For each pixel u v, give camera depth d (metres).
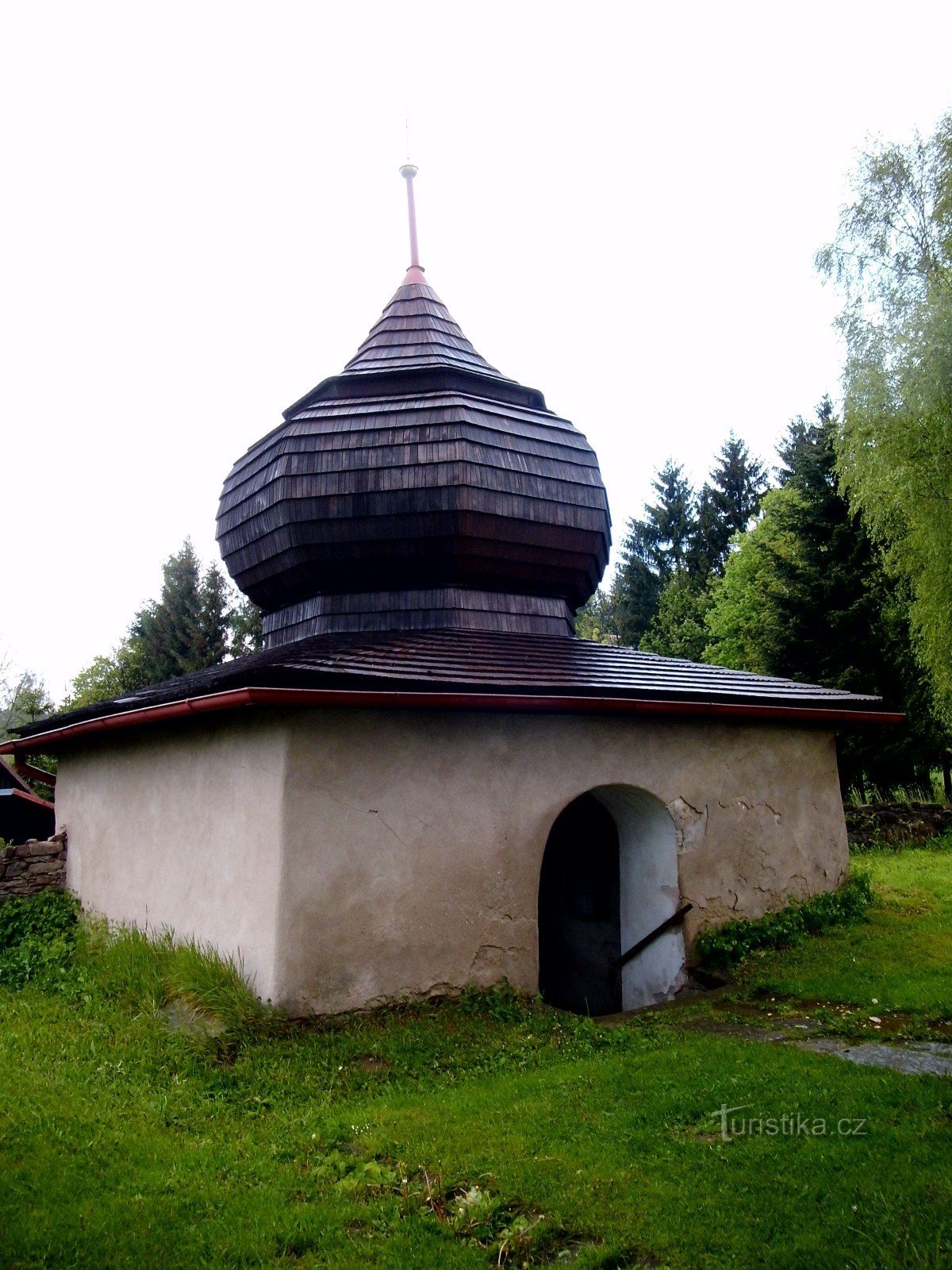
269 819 6.67
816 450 22.02
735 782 9.27
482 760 7.58
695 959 8.56
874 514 16.53
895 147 17.47
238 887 6.96
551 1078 5.43
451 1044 6.14
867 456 16.31
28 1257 3.49
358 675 6.70
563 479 10.58
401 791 7.11
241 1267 3.44
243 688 6.23
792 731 9.98
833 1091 4.87
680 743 8.89
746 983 7.86
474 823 7.43
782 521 24.06
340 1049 5.92
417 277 12.66
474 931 7.27
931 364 14.82
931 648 16.61
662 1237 3.47
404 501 9.82
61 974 8.10
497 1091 5.21
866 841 15.78
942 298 14.95
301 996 6.39
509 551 10.24
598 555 11.14
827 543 21.58
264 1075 5.50
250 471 10.93
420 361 11.37
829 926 9.43
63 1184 4.07
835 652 20.97
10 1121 4.72
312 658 7.40
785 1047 5.89
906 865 13.73
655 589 46.88
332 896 6.64
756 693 9.22
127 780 9.34
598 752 8.27
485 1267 3.37
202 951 7.29
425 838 7.16
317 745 6.77
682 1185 3.87
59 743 10.86
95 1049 6.00
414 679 6.96
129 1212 3.82
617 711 7.90
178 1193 4.00
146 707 7.73
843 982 7.55
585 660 9.19
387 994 6.77
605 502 10.93
